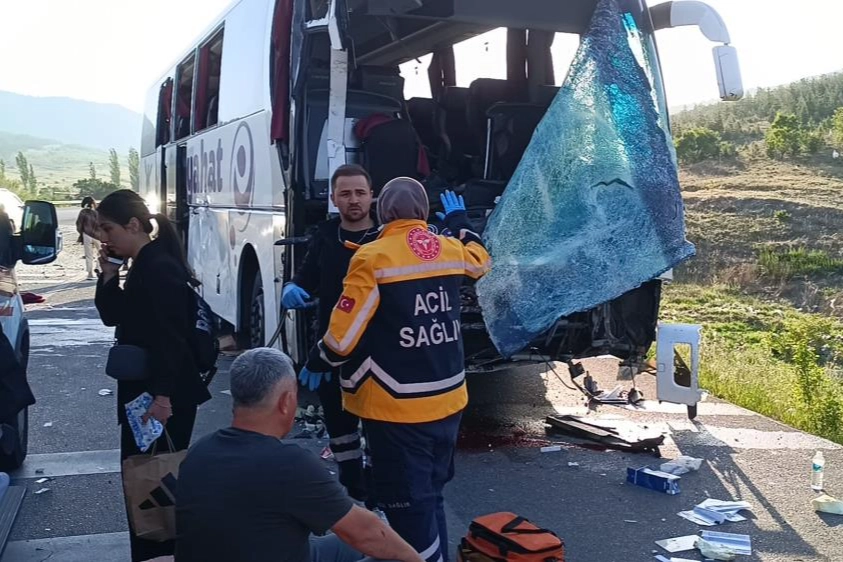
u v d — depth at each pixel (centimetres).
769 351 1419
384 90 744
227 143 950
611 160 643
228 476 299
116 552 494
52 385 894
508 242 645
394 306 400
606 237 639
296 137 666
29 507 560
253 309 898
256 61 829
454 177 887
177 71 1280
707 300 2002
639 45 666
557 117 651
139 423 404
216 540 296
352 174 505
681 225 641
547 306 640
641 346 734
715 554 487
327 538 361
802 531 529
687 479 622
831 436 755
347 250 510
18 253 571
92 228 409
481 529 435
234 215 924
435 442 409
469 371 693
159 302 398
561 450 693
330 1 629
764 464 654
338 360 398
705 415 795
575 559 488
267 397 312
